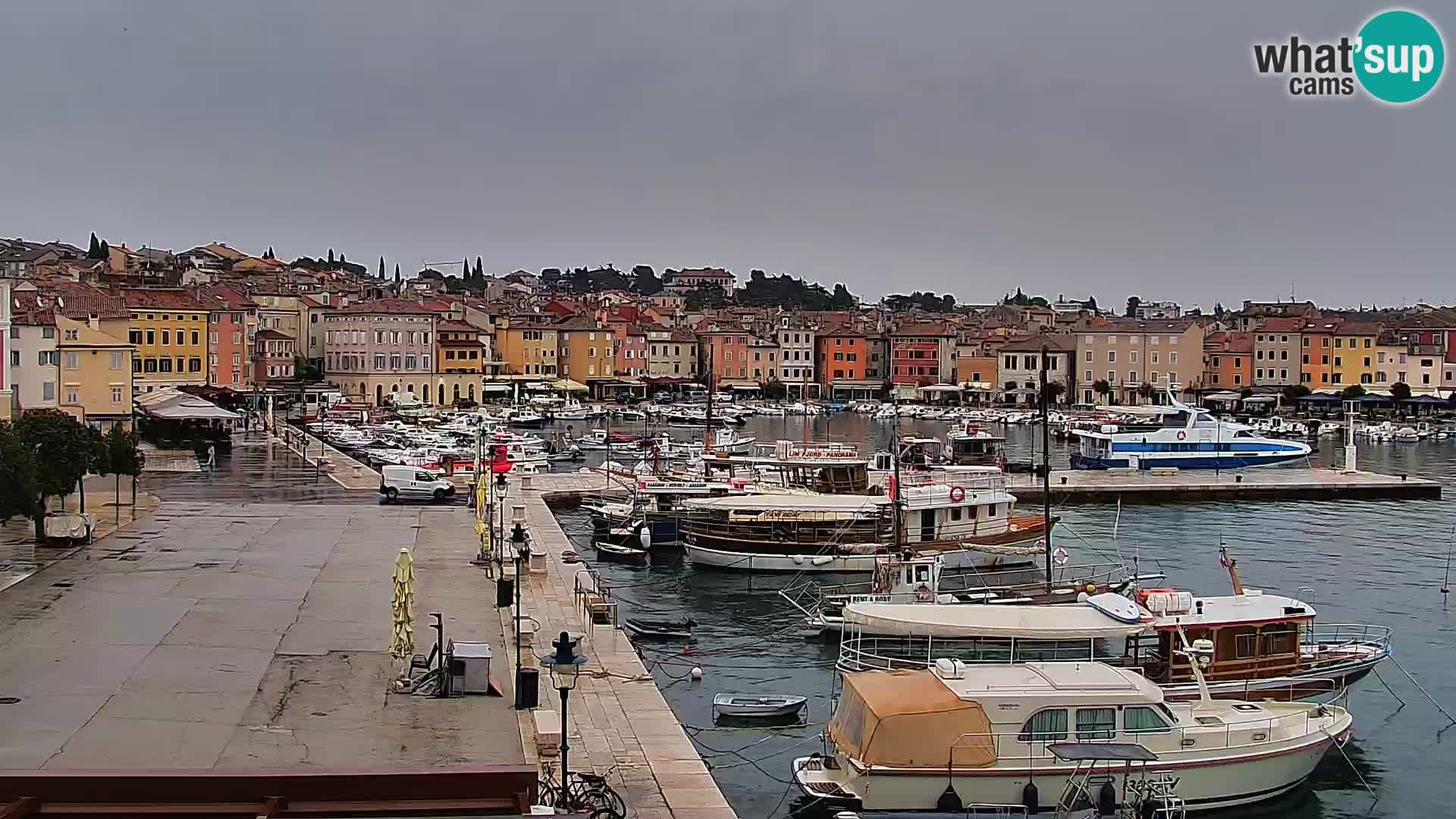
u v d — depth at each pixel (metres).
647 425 197.50
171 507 85.38
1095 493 110.75
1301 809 38.66
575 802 29.77
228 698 38.31
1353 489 114.62
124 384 122.25
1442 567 78.19
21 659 42.41
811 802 36.12
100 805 20.45
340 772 20.86
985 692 35.84
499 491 84.19
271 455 128.38
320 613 50.53
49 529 66.38
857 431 198.75
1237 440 134.88
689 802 31.89
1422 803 39.44
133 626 47.66
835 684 50.16
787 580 71.31
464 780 21.02
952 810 34.69
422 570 61.41
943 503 74.50
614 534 80.31
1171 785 36.03
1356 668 46.22
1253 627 43.66
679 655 54.81
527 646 46.19
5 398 94.38
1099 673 37.69
